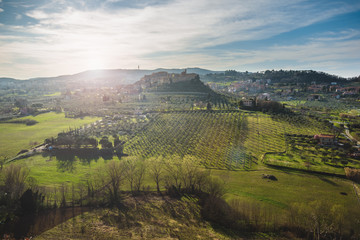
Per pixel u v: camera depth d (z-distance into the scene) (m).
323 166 111.88
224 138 161.62
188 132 181.25
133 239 66.94
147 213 81.50
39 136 196.88
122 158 140.75
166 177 104.50
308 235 67.81
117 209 84.38
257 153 133.75
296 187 95.31
